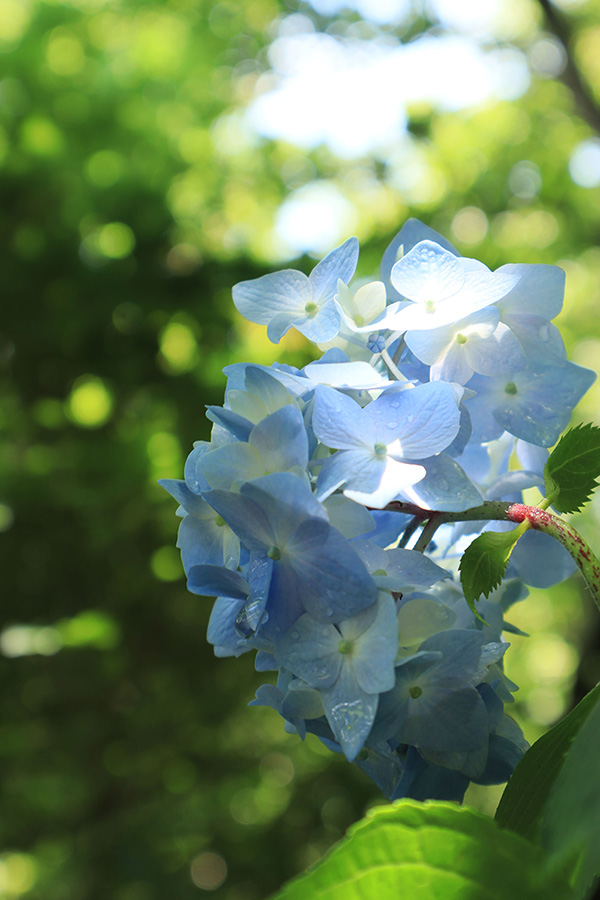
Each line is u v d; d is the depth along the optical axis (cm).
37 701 295
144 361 312
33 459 289
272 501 47
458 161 454
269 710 350
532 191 452
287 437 49
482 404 54
